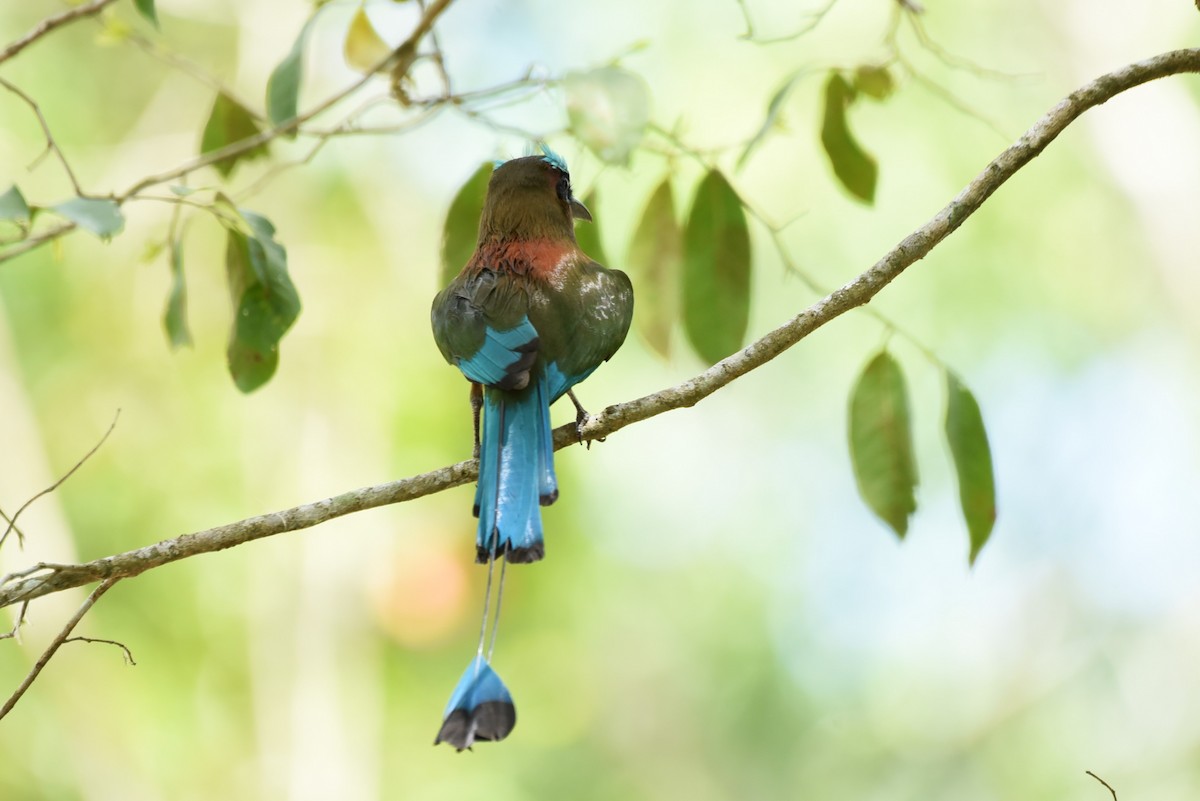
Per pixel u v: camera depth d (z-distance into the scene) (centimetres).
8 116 1488
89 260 1490
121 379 1485
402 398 1519
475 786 1498
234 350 752
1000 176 638
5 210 601
